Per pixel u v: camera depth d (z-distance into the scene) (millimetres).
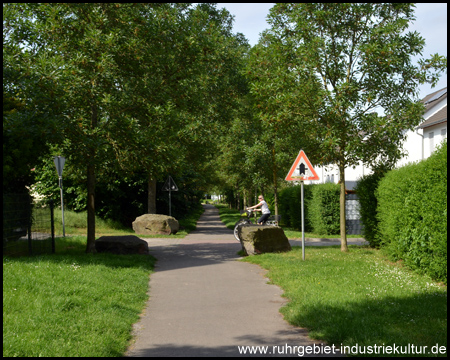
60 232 21703
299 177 11930
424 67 12953
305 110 13055
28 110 11141
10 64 11078
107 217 26484
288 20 13688
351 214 23812
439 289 7641
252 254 13516
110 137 12695
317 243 18234
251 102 26797
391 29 12414
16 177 11430
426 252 8938
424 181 9039
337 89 12391
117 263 11062
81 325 5621
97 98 12188
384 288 7750
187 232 25516
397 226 10594
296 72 12812
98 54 12555
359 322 5672
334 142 12258
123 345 5141
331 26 13188
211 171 34406
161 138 13570
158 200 29422
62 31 12602
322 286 8141
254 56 14008
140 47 13164
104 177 23594
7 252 10008
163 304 7449
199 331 5816
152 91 14172
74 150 12641
